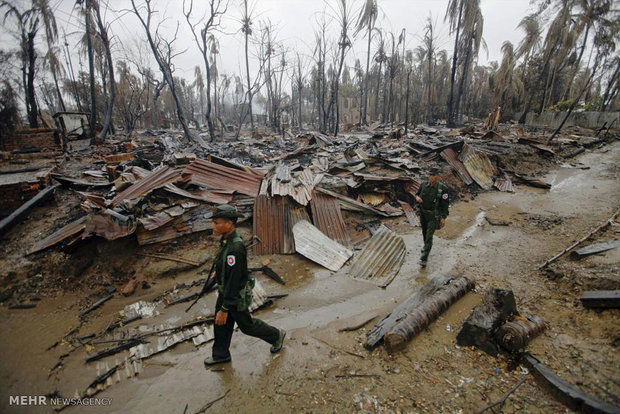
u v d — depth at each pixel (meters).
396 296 4.72
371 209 7.66
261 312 4.42
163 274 5.11
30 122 14.43
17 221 5.79
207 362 3.38
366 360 3.40
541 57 30.75
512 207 8.74
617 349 3.03
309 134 19.88
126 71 26.80
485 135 16.39
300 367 3.34
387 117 35.91
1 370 3.35
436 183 5.42
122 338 3.82
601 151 17.11
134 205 5.53
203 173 7.50
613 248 4.84
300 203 6.72
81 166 10.46
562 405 2.66
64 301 4.46
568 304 3.91
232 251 2.94
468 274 5.13
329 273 5.45
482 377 3.06
